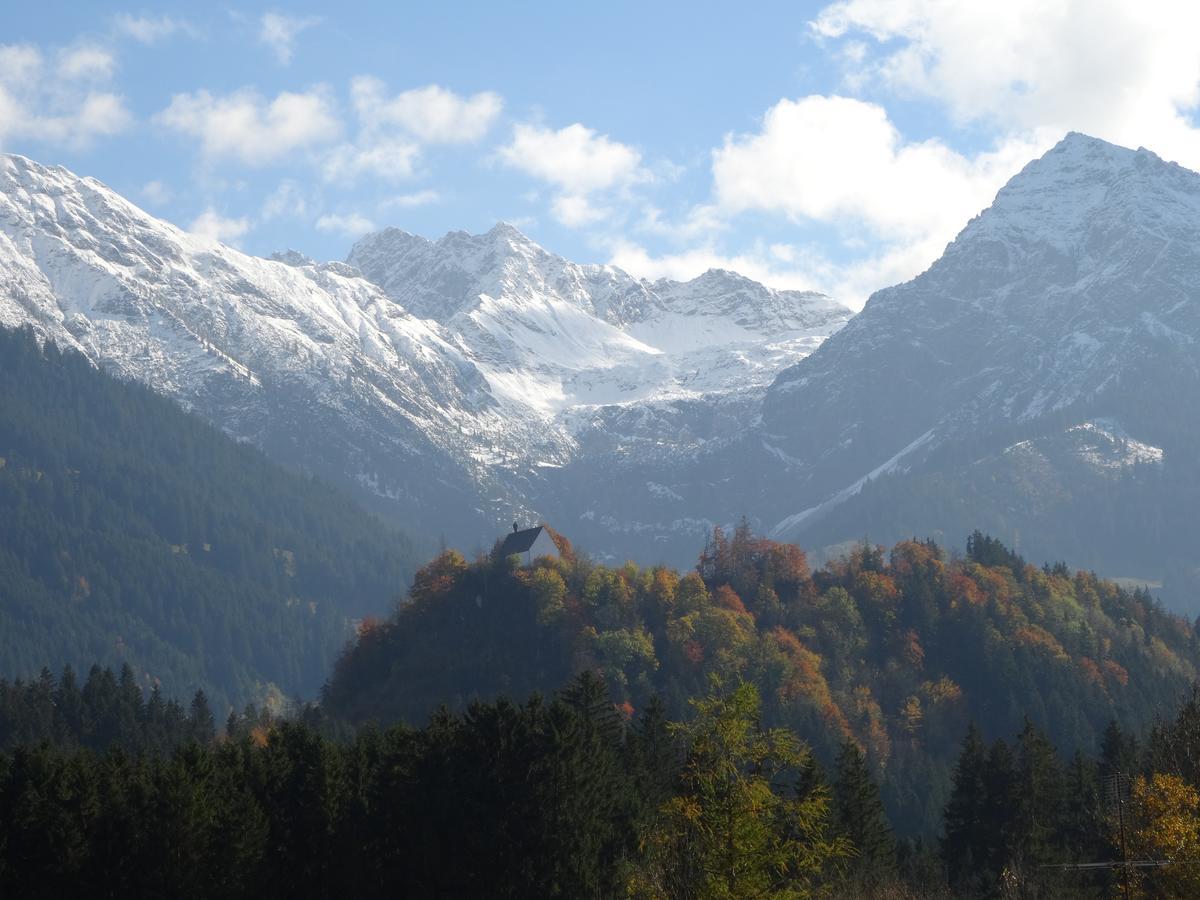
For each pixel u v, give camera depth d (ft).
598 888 379.14
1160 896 291.38
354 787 434.30
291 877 417.49
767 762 268.62
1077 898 380.58
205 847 400.88
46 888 401.90
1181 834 286.05
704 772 264.93
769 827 262.47
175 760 442.50
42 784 418.72
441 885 389.60
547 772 395.34
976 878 438.40
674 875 269.03
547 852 384.06
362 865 408.05
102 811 411.13
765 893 257.34
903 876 442.09
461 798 397.80
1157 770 349.00
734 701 265.75
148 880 397.80
